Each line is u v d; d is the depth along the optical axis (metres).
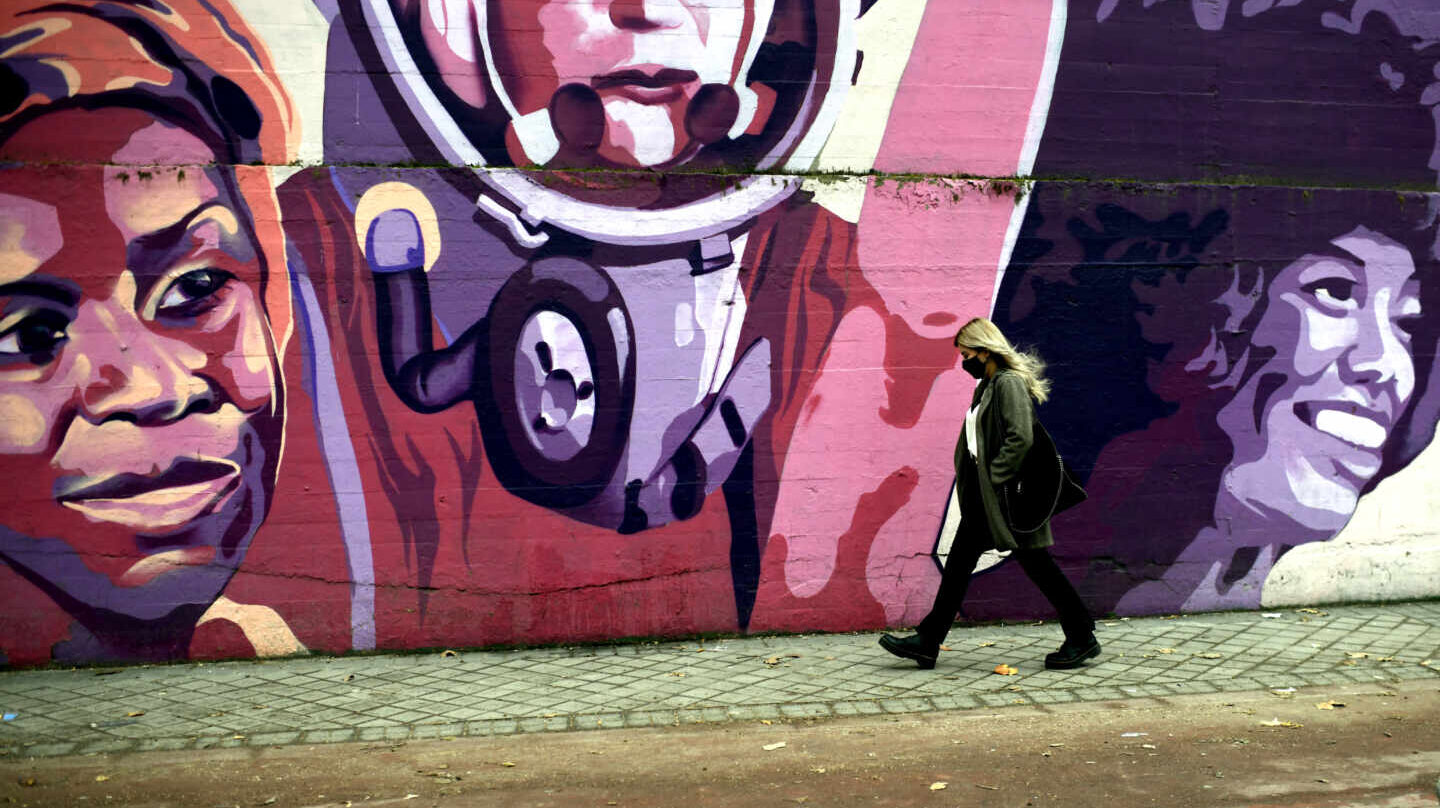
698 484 6.33
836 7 6.43
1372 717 4.84
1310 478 6.88
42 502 5.81
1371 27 6.94
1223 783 4.07
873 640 6.31
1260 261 6.82
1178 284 6.73
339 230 6.02
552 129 6.21
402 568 6.10
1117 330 6.67
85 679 5.64
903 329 6.47
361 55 6.05
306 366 6.00
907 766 4.31
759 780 4.19
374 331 6.05
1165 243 6.71
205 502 5.95
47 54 5.78
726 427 6.34
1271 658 5.79
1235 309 6.79
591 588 6.26
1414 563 6.97
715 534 6.35
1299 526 6.89
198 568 5.95
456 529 6.14
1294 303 6.86
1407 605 6.94
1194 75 6.76
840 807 3.90
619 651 6.12
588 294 6.21
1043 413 6.59
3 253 5.73
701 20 6.32
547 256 6.17
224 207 5.93
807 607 6.45
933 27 6.51
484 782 4.22
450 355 6.11
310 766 4.41
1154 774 4.17
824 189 6.39
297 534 6.02
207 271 5.92
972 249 6.53
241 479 5.97
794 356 6.39
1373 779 4.09
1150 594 6.74
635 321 6.26
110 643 5.89
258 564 6.00
